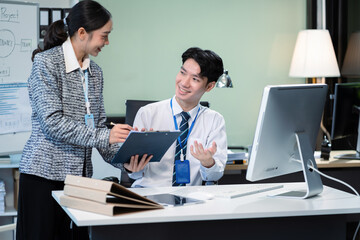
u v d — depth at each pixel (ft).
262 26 19.19
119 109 18.42
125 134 8.09
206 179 8.57
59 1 15.66
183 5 18.54
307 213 6.68
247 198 7.41
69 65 8.29
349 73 18.37
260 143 7.28
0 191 12.64
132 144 7.32
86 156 8.52
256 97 19.36
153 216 6.16
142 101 12.51
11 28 12.50
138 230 6.60
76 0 14.99
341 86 12.98
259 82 19.34
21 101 12.67
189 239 6.77
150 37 18.40
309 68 17.31
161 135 7.46
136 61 18.39
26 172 8.14
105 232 6.49
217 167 8.36
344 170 13.32
